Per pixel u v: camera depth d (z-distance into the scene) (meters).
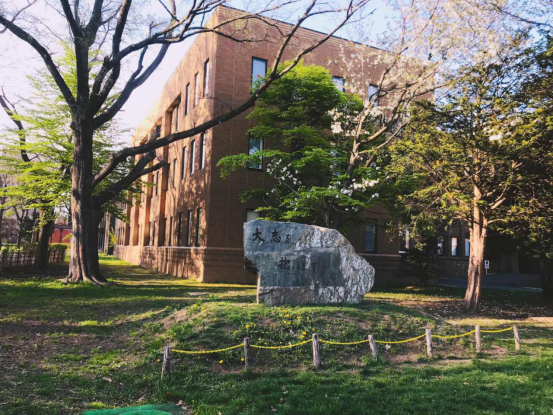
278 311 9.60
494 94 13.40
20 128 23.77
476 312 14.80
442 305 16.11
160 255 30.31
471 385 6.56
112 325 10.23
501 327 11.99
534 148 12.63
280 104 18.92
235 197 22.34
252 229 11.23
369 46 15.78
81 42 15.63
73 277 16.97
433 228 15.96
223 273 21.64
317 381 6.68
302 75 18.22
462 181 14.52
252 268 10.99
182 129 28.22
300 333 8.67
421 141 14.27
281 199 18.95
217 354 7.66
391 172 16.33
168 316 10.24
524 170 13.54
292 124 18.80
